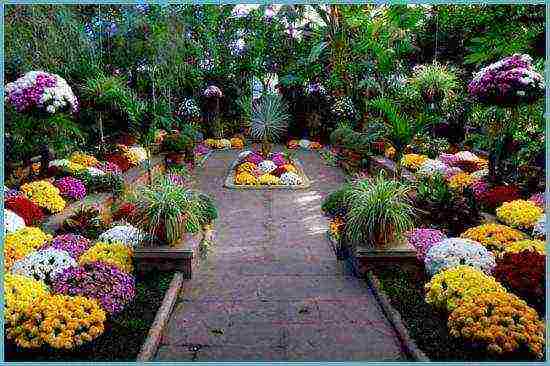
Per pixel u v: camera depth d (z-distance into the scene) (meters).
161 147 10.73
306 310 3.88
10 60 6.97
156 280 4.22
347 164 10.66
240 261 5.23
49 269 3.97
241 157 12.01
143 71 10.73
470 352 3.04
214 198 8.36
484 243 4.70
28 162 7.46
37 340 2.99
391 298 3.88
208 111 15.73
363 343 3.36
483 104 6.95
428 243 4.78
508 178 6.84
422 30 11.38
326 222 6.88
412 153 9.95
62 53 7.70
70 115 8.24
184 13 13.39
